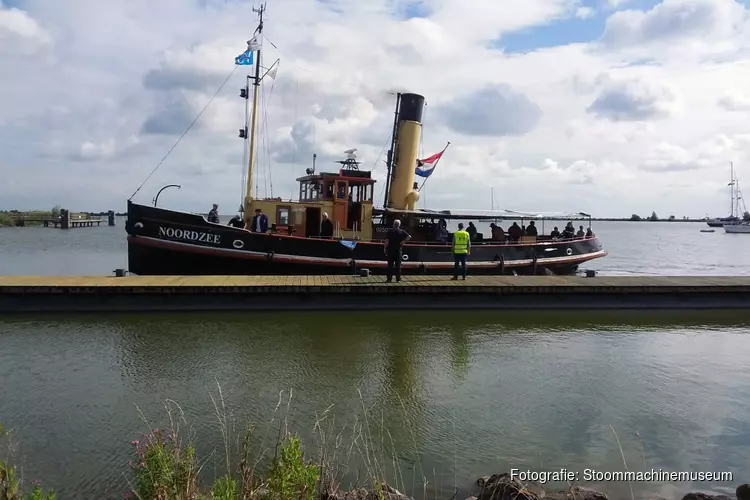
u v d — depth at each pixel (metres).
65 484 5.67
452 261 20.11
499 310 15.77
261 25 19.75
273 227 19.30
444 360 10.36
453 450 6.64
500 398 8.40
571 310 16.00
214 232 17.59
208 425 7.14
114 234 75.44
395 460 6.36
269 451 6.40
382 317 14.46
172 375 9.19
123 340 11.49
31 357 10.19
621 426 7.44
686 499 5.52
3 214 101.69
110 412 7.57
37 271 29.09
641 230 145.75
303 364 9.91
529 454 6.59
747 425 7.53
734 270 34.81
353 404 8.01
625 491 5.83
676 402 8.35
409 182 21.33
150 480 4.31
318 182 20.09
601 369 9.97
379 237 20.31
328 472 5.68
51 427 7.07
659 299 16.39
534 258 21.95
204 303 14.86
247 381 8.93
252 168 19.84
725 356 10.96
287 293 15.12
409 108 21.09
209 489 5.29
